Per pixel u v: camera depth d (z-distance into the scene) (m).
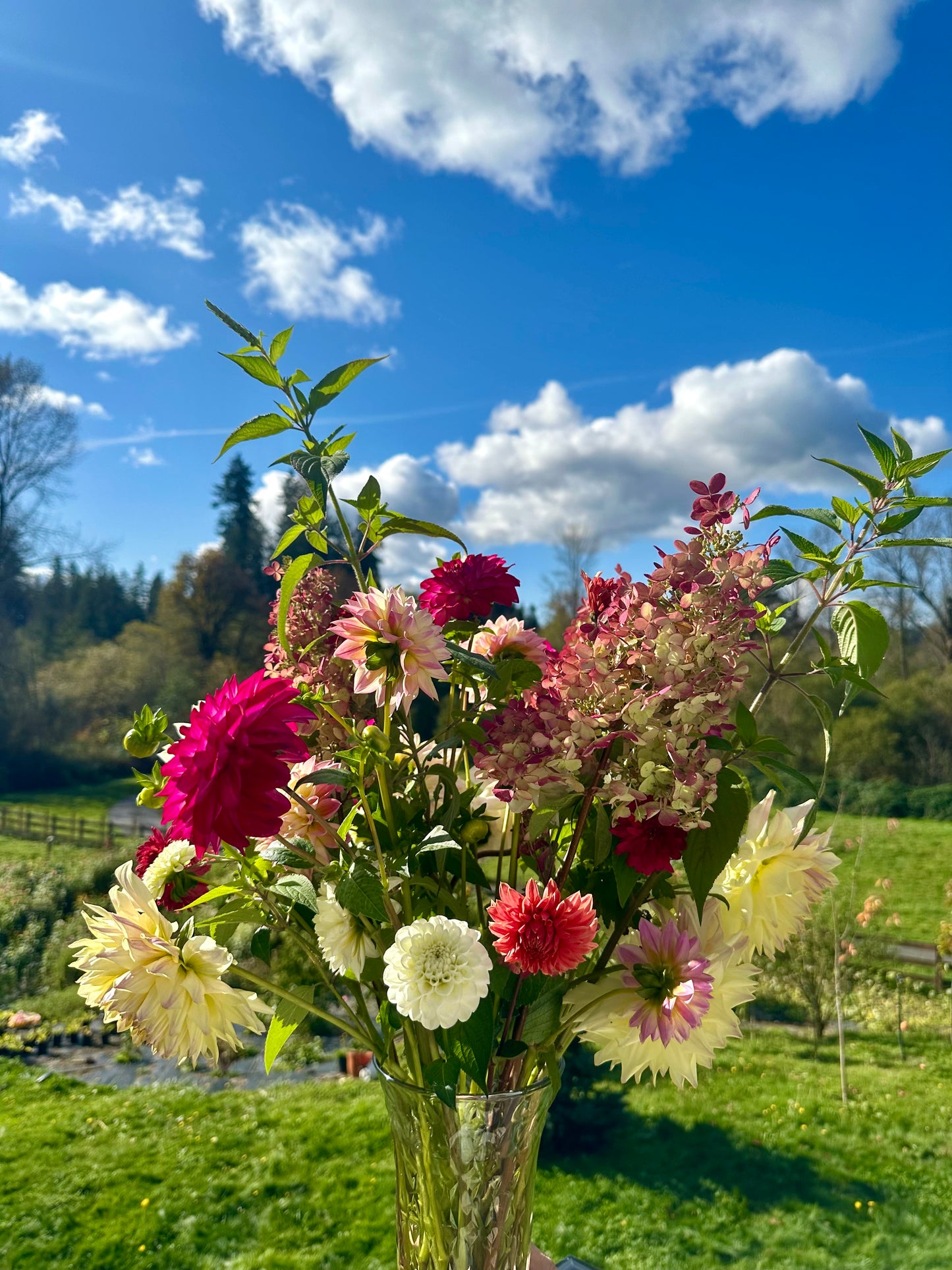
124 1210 4.48
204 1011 0.72
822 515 0.78
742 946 0.75
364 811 0.74
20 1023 8.00
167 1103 6.03
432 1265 0.79
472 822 0.78
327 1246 4.09
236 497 31.12
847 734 18.41
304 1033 7.42
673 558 0.72
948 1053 7.22
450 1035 0.73
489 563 0.89
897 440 0.77
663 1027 0.68
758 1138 5.22
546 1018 0.74
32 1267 3.99
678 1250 4.09
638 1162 4.95
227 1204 4.52
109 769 24.30
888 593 18.16
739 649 0.67
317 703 0.81
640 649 0.68
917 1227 4.21
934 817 16.03
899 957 9.71
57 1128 5.56
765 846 0.78
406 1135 0.81
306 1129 5.44
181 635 27.00
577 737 0.67
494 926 0.64
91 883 11.96
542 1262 1.02
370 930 0.77
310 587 0.94
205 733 0.65
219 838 0.65
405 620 0.73
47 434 22.42
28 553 22.88
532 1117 0.80
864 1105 5.76
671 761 0.65
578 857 0.81
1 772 22.34
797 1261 3.97
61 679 24.56
